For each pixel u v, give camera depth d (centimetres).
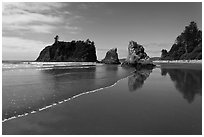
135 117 836
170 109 949
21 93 1268
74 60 11031
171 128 721
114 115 862
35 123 772
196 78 2277
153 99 1170
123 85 1742
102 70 3719
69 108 970
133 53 5281
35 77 2208
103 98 1202
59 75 2534
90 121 793
